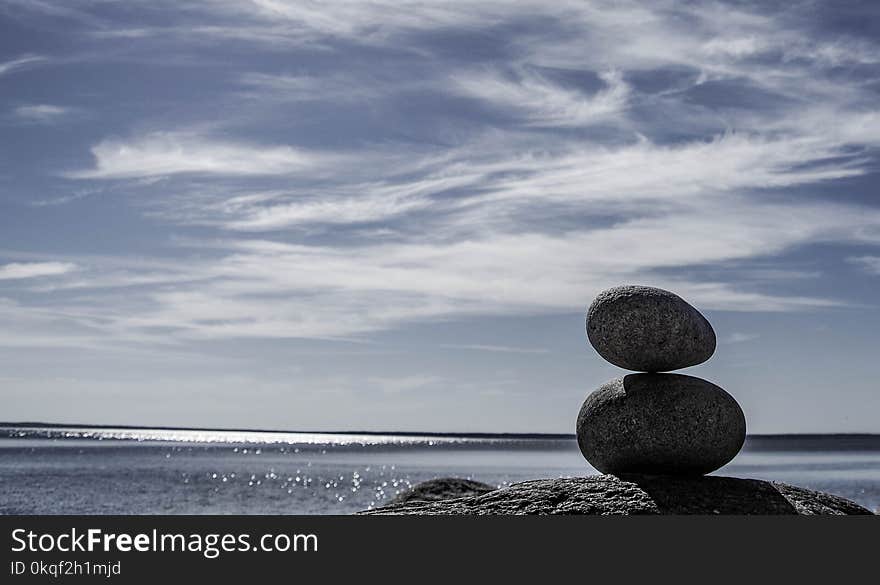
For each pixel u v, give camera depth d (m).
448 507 13.10
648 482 13.04
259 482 66.62
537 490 13.11
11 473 71.50
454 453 171.25
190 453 140.50
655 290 13.69
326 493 56.78
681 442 12.97
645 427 13.08
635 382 13.59
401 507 13.48
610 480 13.11
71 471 75.62
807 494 13.36
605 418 13.42
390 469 91.75
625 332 13.38
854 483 59.34
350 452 174.25
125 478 67.56
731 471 80.50
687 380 13.46
